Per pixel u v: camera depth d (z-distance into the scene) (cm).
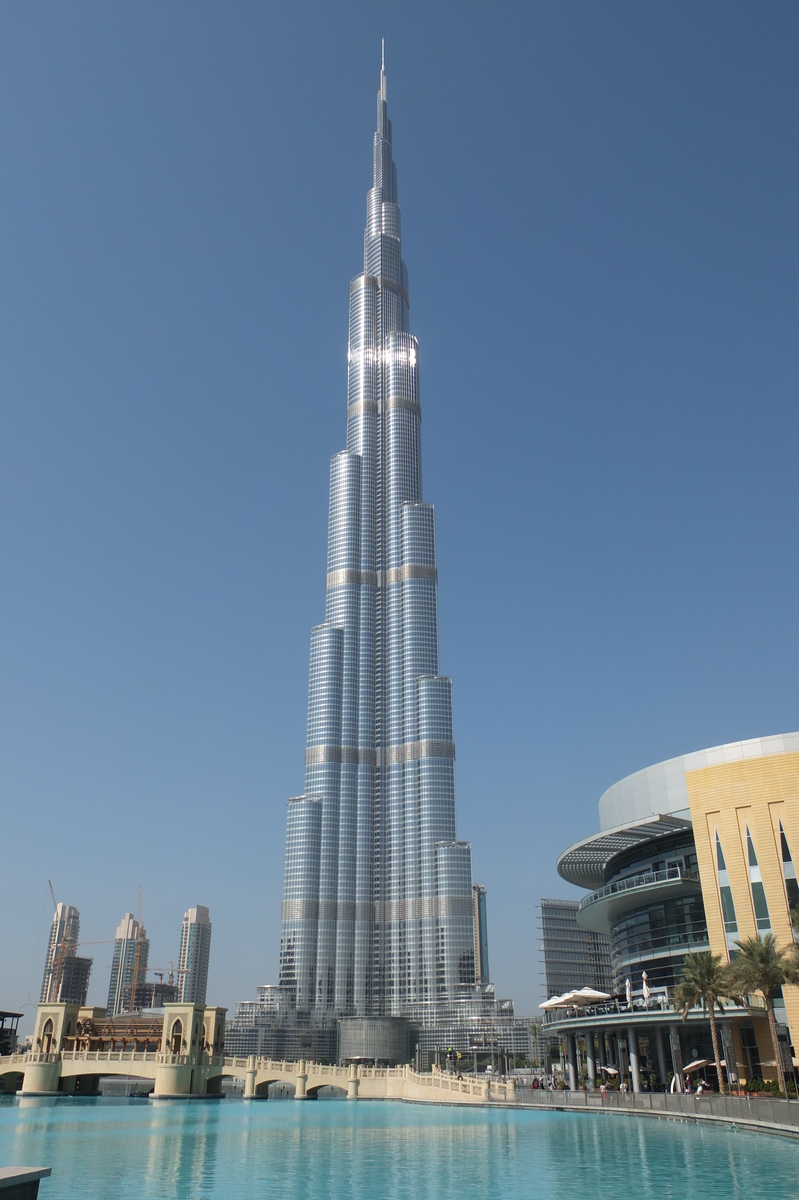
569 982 15975
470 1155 4262
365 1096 11438
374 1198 3005
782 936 6975
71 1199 3003
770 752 8812
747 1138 4531
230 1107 9456
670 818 8100
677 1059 7475
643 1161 3756
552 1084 9362
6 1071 11556
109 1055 11281
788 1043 6706
